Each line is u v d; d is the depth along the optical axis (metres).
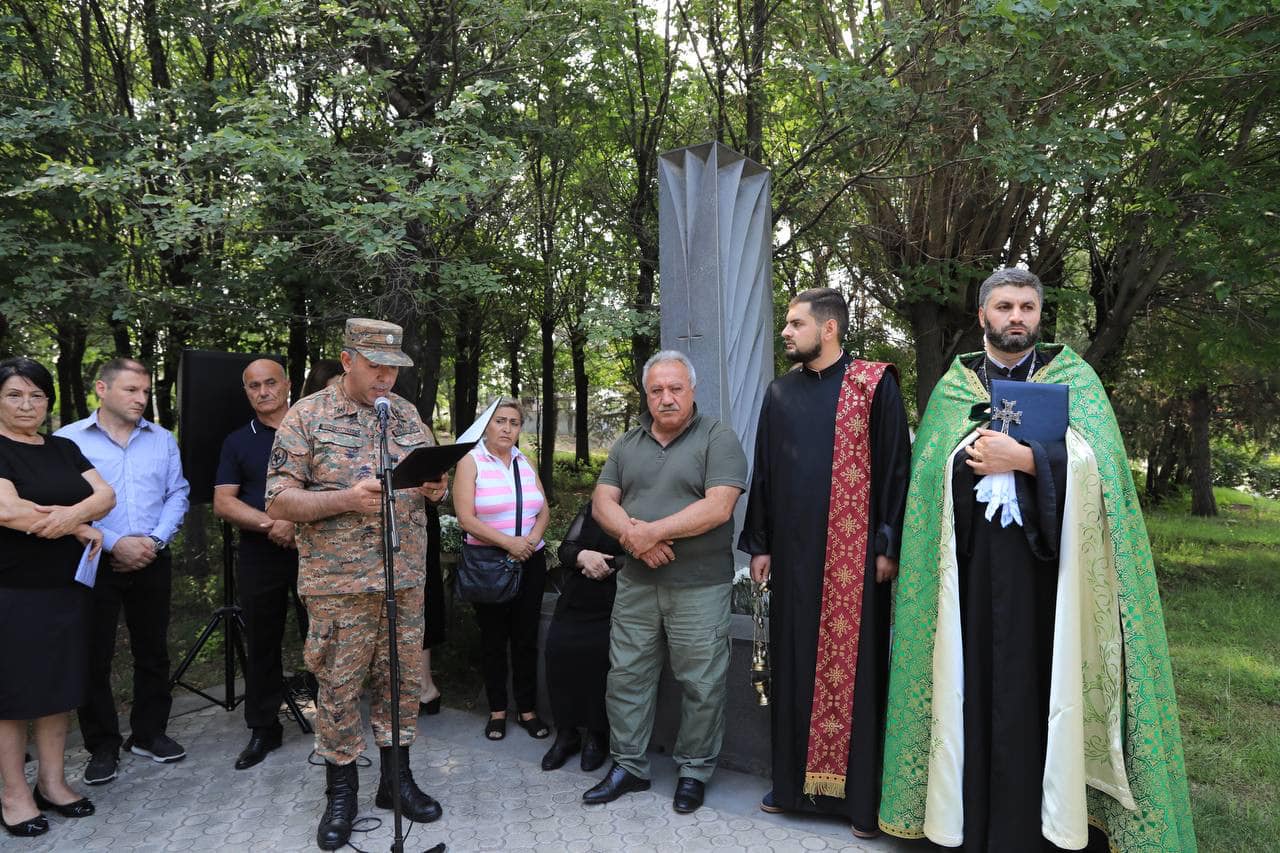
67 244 4.93
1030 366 2.59
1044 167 4.58
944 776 2.46
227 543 3.91
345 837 2.75
